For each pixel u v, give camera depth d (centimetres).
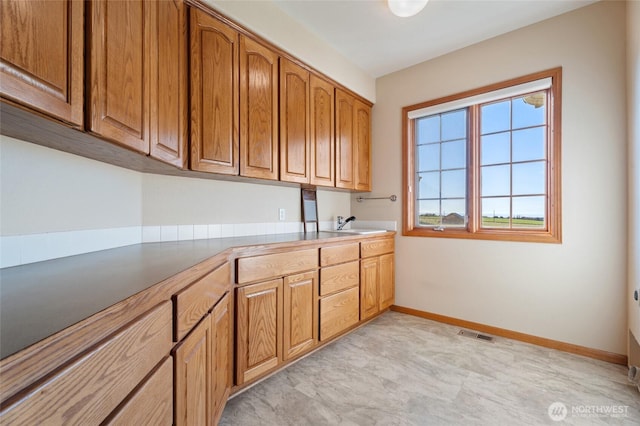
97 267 99
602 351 201
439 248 278
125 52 102
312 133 245
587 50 207
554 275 220
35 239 108
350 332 251
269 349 175
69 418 46
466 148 268
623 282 194
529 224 236
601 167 202
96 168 139
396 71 306
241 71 188
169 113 137
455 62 267
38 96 68
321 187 280
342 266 234
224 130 178
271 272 177
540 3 205
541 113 231
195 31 162
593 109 204
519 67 234
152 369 73
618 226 196
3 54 59
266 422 142
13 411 37
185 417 93
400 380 177
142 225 176
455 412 149
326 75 256
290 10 211
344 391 167
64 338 46
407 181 299
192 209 200
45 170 112
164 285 81
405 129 300
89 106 85
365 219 330
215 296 126
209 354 118
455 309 267
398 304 304
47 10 70
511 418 144
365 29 234
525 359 203
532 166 235
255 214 240
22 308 56
